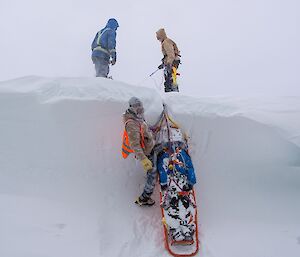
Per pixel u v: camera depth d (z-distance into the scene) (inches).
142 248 154.7
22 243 145.1
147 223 167.0
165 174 164.9
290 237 164.9
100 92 187.6
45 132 182.5
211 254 154.3
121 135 187.8
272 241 162.6
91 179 179.8
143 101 191.9
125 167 185.2
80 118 183.5
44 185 174.9
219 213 175.9
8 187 172.6
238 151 193.5
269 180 188.9
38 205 165.6
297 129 188.9
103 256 147.3
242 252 155.9
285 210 178.9
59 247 147.2
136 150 161.8
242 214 176.6
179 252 153.9
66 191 174.1
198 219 171.6
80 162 182.7
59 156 181.8
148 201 173.0
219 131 193.8
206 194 182.2
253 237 164.6
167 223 155.9
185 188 161.3
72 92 185.5
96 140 185.6
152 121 189.9
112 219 165.8
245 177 189.8
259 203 181.3
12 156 179.8
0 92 181.5
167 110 193.6
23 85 187.6
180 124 191.5
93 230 158.1
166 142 172.9
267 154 191.2
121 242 155.6
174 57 260.7
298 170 189.3
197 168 188.7
